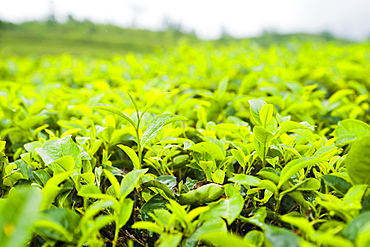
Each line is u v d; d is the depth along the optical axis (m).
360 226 0.96
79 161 1.40
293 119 2.43
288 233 0.98
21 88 3.42
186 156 1.78
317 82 4.20
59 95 3.09
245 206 1.50
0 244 0.74
